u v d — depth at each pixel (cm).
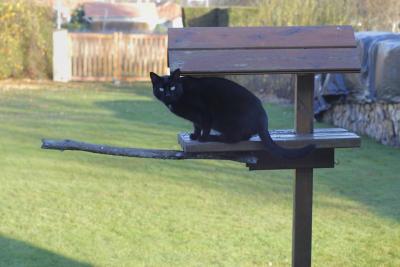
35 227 658
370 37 1226
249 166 429
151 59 2539
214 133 450
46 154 1020
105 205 739
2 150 1043
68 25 4031
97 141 1135
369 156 1047
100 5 5369
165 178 876
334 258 590
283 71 409
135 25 5369
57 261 568
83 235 638
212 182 858
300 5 1833
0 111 1534
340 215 714
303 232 445
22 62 2420
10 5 2311
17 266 554
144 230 655
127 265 563
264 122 417
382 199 779
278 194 802
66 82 2403
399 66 1105
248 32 423
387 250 609
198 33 418
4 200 753
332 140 424
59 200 757
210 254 595
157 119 1438
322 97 1412
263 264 572
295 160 430
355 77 1277
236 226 673
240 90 426
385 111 1164
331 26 433
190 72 403
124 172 907
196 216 703
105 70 2500
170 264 568
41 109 1594
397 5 1883
